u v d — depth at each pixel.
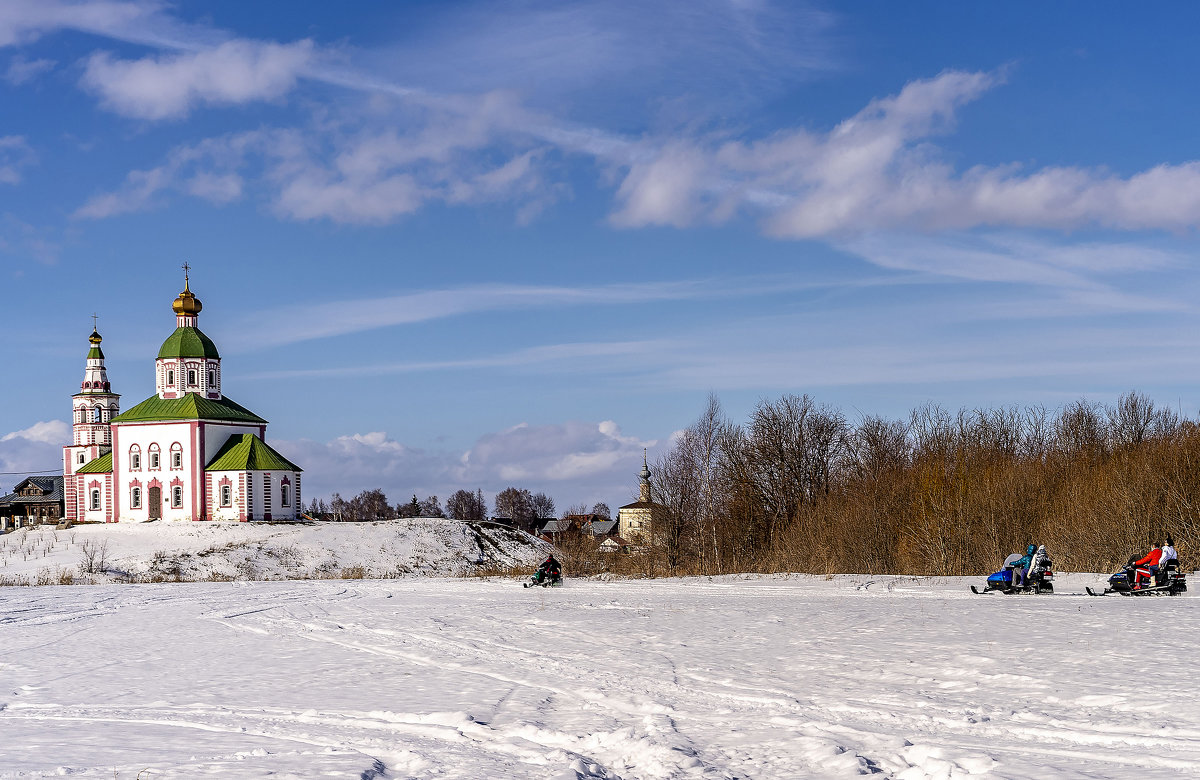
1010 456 57.25
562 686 18.67
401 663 22.58
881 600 33.22
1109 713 14.21
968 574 47.78
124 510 111.31
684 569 64.56
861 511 55.84
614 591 42.56
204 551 85.56
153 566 79.44
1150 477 44.34
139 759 13.61
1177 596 31.16
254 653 25.30
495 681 19.52
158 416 110.19
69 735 15.48
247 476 106.75
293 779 12.21
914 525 53.16
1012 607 28.75
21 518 162.62
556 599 38.84
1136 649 19.34
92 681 21.38
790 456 71.50
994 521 49.19
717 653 21.89
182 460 109.19
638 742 13.48
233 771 12.72
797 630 25.14
